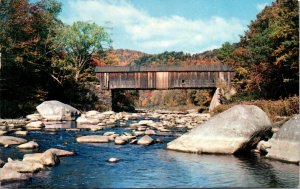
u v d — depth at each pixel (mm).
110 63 61094
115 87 43625
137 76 43531
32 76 39469
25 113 31969
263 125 12133
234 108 12617
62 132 18500
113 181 8391
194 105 64000
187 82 43250
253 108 12695
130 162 10633
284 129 11219
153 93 91812
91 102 43750
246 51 36719
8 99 34156
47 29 43156
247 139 11766
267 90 31484
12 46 34312
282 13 28531
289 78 28266
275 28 28062
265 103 21766
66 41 47656
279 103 20453
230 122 12180
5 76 34188
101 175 8984
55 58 43562
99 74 43750
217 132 12125
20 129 19375
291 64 26641
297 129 10781
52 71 42812
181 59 103312
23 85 37594
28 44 37938
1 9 33844
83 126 22172
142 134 17359
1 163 9562
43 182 8234
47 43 43250
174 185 8023
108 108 43594
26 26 37125
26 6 37250
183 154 11938
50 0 41969
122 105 52250
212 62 71562
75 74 46844
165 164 10336
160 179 8586
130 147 13414
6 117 29266
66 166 10016
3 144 13578
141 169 9688
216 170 9516
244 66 40969
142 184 8102
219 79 42750
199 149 12094
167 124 23328
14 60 33875
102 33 49781
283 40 27234
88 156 11594
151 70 43312
